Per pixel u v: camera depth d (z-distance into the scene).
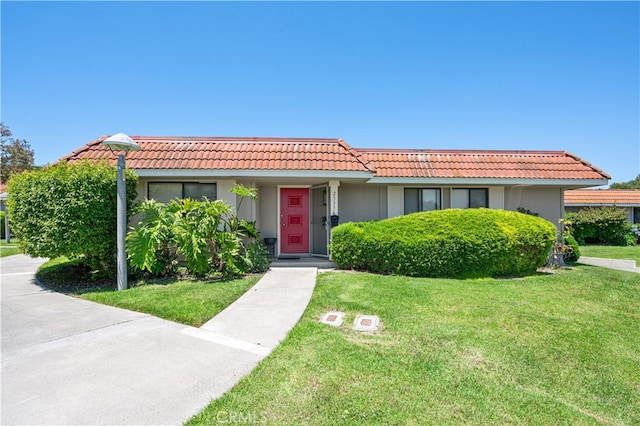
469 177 11.50
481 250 8.91
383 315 5.88
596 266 11.98
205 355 4.31
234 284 7.99
